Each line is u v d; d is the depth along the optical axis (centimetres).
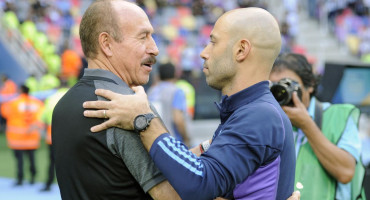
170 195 172
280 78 255
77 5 1770
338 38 1697
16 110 789
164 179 173
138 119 170
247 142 168
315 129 238
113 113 172
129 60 185
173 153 167
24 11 1717
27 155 804
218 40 186
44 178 855
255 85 183
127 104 172
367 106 320
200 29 1712
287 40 1620
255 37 182
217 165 166
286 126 184
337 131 251
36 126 798
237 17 185
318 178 244
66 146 180
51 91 1239
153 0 1675
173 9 1723
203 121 1133
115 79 184
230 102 185
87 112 175
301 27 1753
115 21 183
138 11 188
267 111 175
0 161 1003
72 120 179
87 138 174
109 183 174
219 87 191
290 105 241
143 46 187
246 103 182
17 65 1482
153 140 170
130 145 172
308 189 242
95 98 178
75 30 1664
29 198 709
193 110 1106
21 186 793
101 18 184
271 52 185
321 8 1750
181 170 165
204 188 164
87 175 176
